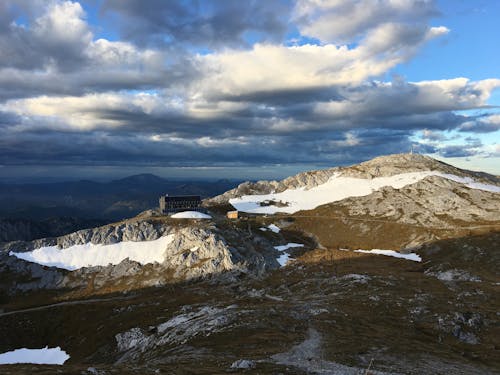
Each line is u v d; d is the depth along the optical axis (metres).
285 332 93.81
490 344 92.31
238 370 60.12
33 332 158.25
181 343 95.56
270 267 197.50
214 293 169.38
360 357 73.25
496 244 191.38
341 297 133.62
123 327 143.62
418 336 93.31
